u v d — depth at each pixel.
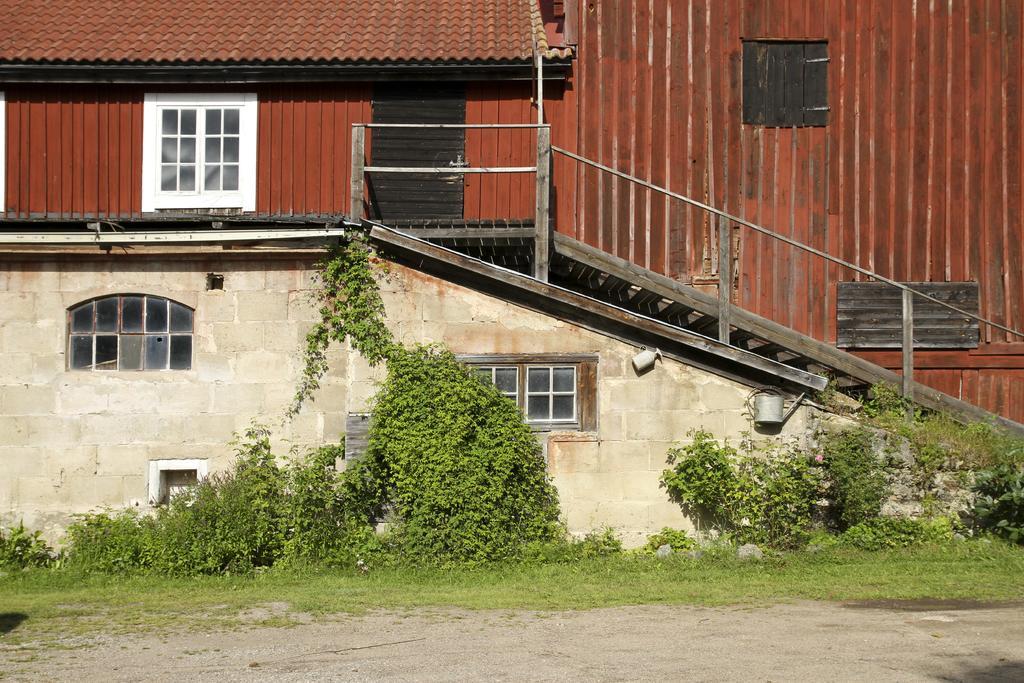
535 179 14.67
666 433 12.71
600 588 10.45
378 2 16.47
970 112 15.52
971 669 7.28
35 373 12.92
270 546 11.97
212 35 15.28
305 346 12.98
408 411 12.26
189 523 11.74
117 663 7.75
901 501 12.30
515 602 9.81
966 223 15.48
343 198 14.97
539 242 13.27
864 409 13.26
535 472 12.40
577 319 12.83
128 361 13.05
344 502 12.20
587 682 7.07
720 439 12.70
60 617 9.44
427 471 11.88
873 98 15.52
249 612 9.55
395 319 12.80
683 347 12.77
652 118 15.41
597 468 12.65
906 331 13.65
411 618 9.19
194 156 14.88
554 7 16.20
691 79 15.47
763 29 15.51
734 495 12.15
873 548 11.85
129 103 14.84
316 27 15.62
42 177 14.72
